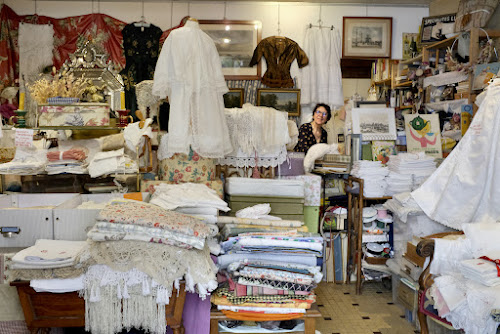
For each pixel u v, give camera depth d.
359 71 5.23
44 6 4.92
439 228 3.38
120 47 4.98
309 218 3.64
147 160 3.39
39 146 3.27
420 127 4.19
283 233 2.53
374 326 3.24
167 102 3.85
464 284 2.29
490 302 2.13
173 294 2.12
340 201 4.34
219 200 2.60
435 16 4.55
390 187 3.92
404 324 3.28
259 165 3.56
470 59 3.72
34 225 2.33
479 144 3.06
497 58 3.67
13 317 2.23
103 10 4.98
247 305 2.35
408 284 3.30
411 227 3.44
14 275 1.94
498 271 2.26
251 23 5.07
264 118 3.43
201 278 2.05
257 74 5.11
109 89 3.36
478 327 2.17
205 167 3.23
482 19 3.87
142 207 2.23
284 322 2.46
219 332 2.45
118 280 1.99
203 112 3.07
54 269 1.95
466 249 2.58
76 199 2.74
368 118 4.28
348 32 5.16
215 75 3.16
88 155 3.23
